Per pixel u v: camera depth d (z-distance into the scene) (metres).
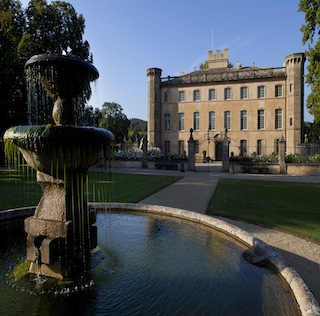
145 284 4.39
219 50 55.25
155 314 3.61
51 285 4.34
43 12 29.16
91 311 3.68
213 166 38.22
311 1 26.12
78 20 33.44
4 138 4.51
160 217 8.38
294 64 44.56
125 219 8.19
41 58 4.30
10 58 26.17
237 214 9.73
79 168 4.70
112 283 4.42
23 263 5.12
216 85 50.25
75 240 4.70
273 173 28.53
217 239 6.43
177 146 52.31
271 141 47.38
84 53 33.38
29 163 4.69
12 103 29.38
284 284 4.21
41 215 4.81
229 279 4.53
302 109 45.88
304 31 27.16
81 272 4.74
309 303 3.30
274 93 47.28
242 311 3.64
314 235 7.41
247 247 5.86
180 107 52.06
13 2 29.08
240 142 48.88
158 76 52.59
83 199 4.96
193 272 4.80
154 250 5.81
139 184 17.61
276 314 3.55
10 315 3.61
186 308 3.73
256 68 50.25
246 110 48.72
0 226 7.31
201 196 13.45
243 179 22.28
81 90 4.99
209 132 50.47
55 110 4.93
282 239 7.21
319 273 5.28
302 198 13.11
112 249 5.88
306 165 27.44
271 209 10.59
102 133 4.50
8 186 15.55
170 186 17.27
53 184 4.74
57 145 4.10
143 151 33.72
